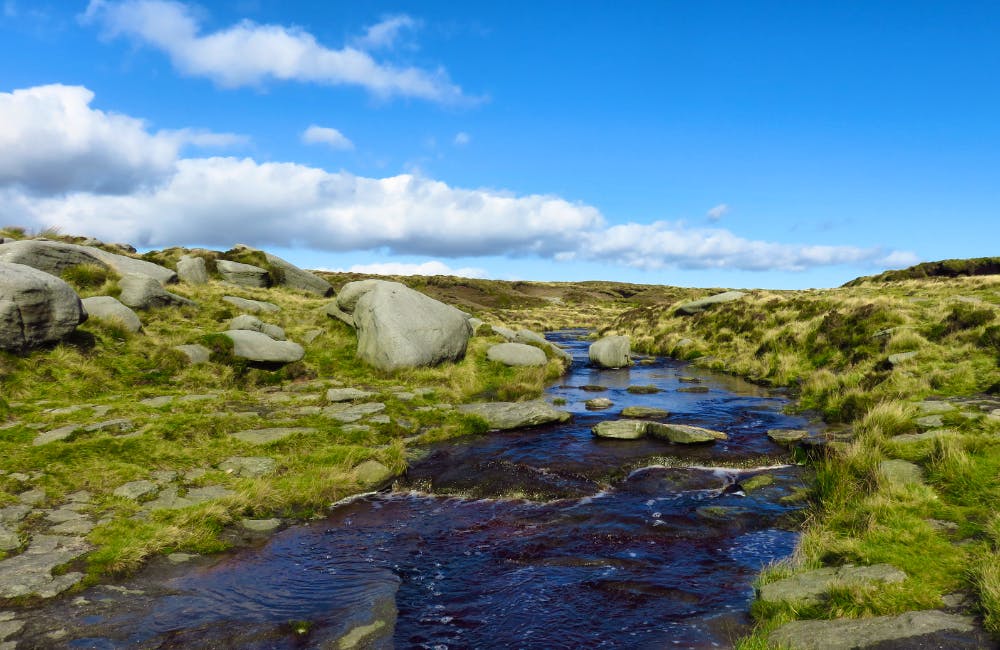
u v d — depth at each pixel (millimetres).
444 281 85062
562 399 18188
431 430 13562
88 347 15539
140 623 5672
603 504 9367
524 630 5609
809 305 27578
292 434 12117
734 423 14883
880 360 17281
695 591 6246
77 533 7508
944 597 4957
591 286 111625
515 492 9945
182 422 11898
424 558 7434
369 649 5281
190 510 8359
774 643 4691
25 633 5375
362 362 19688
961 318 18000
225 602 6195
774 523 8219
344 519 8875
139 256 27500
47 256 19438
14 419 11523
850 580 5391
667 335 34875
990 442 8414
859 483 8367
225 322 20750
